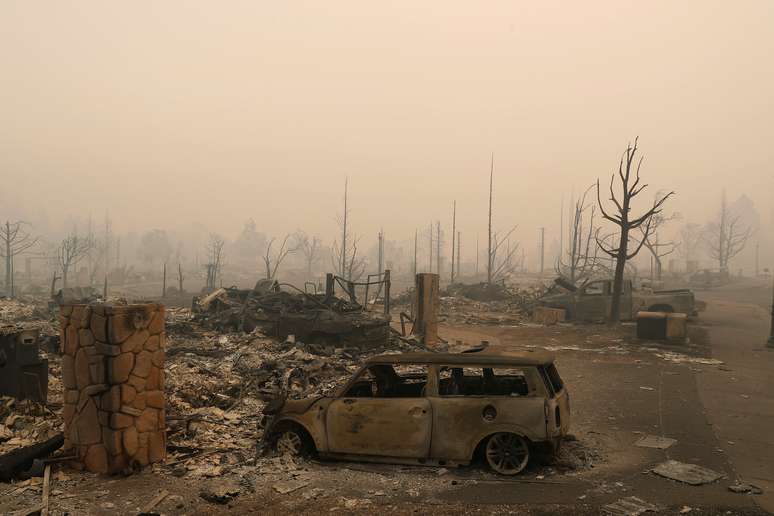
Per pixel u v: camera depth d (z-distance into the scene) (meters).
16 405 8.96
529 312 29.72
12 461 6.65
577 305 26.31
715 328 23.17
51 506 5.71
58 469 6.82
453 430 6.80
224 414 9.70
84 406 6.88
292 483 6.46
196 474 6.77
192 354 14.98
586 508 5.67
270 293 20.12
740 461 7.32
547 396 6.64
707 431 8.80
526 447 6.66
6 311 23.69
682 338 19.36
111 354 6.67
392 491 6.20
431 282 19.75
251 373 12.94
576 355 16.77
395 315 29.50
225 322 18.80
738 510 5.61
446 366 7.09
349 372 13.81
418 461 6.93
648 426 9.12
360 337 17.17
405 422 6.95
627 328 23.05
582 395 11.47
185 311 24.77
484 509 5.66
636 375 13.62
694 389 11.99
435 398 6.95
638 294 25.88
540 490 6.20
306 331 17.06
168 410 9.57
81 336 6.91
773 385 12.39
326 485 6.42
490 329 24.33
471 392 7.51
